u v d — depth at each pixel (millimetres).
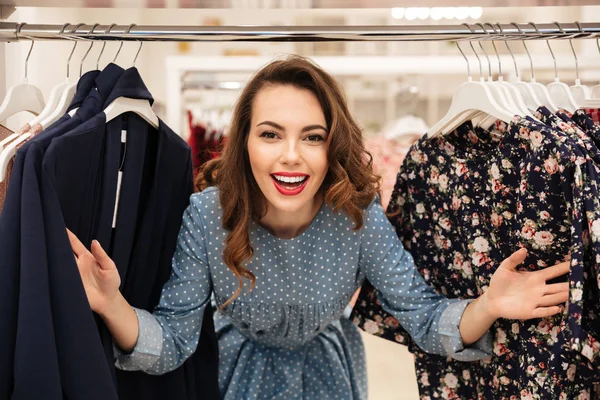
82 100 1187
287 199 1224
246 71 2062
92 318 1002
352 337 1620
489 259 1297
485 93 1222
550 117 1151
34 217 960
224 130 2094
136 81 1211
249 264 1335
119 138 1192
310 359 1536
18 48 1816
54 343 949
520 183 1173
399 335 1481
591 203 1024
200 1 1342
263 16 2883
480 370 1376
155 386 1326
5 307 942
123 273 1253
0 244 957
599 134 1128
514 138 1182
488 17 2770
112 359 1176
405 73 2146
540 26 1294
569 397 1104
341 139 1238
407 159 1472
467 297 1386
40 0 1326
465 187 1322
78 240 1087
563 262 1149
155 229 1322
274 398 1482
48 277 968
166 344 1229
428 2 1361
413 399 2092
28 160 980
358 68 2154
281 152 1204
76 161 1082
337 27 1291
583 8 2701
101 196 1172
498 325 1290
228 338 1555
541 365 1175
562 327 1118
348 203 1288
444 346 1303
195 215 1316
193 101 2102
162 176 1308
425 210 1451
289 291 1350
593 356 1036
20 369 919
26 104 1275
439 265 1443
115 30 1251
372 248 1360
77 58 2682
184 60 2047
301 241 1335
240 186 1269
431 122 2482
